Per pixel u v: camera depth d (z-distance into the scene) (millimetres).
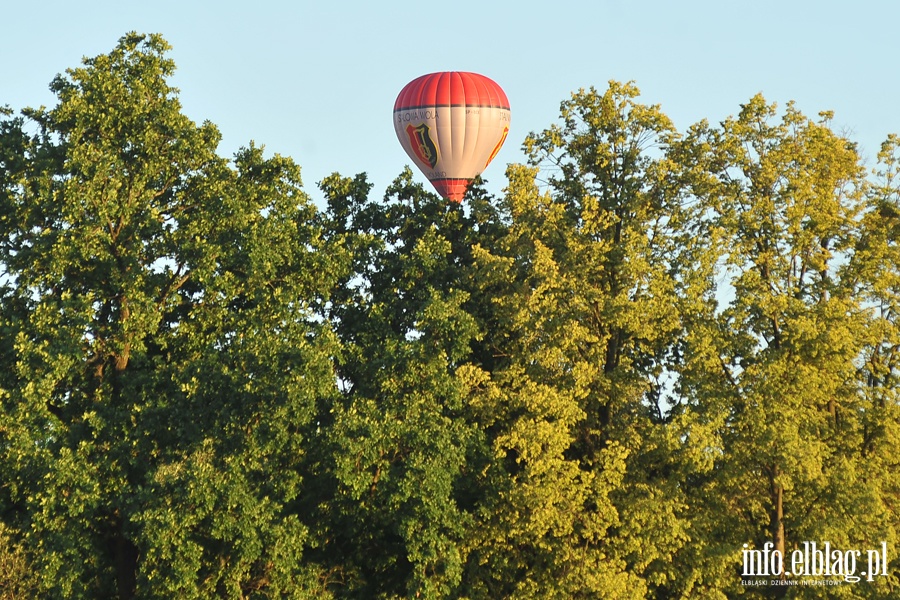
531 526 140000
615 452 142625
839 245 155500
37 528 140000
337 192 175625
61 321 147375
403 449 143625
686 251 151750
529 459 141625
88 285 154250
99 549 146875
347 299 166500
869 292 154125
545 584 143375
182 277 157250
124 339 148875
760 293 147750
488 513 144750
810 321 143500
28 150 165250
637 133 162500
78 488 139000
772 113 156000
